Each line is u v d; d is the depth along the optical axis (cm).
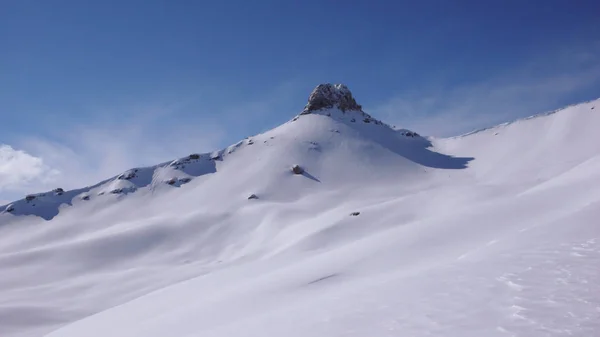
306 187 16638
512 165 16075
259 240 10125
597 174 2875
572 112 18262
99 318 2998
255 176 17525
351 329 954
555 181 3625
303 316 1205
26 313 5884
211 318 1884
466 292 1005
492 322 797
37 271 9662
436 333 805
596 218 1430
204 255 10162
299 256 4144
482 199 6075
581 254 1100
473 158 19150
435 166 19162
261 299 1998
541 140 17512
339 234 6209
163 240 11369
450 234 2409
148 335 1892
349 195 15200
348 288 1644
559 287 895
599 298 798
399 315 964
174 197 17050
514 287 958
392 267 2041
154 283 7369
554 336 689
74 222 15625
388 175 17825
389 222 6259
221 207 14900
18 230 15712
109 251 10800
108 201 17338
